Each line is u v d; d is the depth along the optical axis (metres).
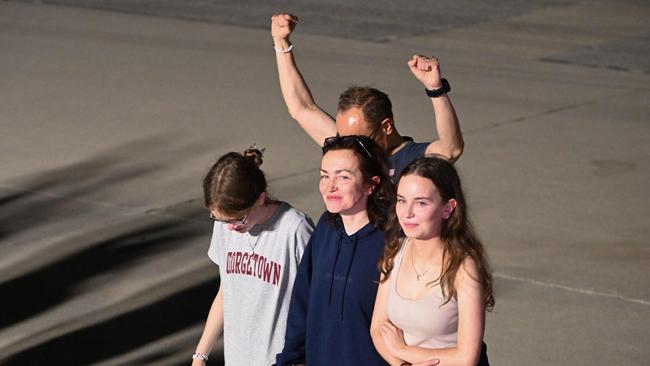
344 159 12.00
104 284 21.59
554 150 31.42
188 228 24.73
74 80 39.16
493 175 28.95
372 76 40.12
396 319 11.73
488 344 19.11
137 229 24.66
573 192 27.70
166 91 37.75
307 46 44.84
